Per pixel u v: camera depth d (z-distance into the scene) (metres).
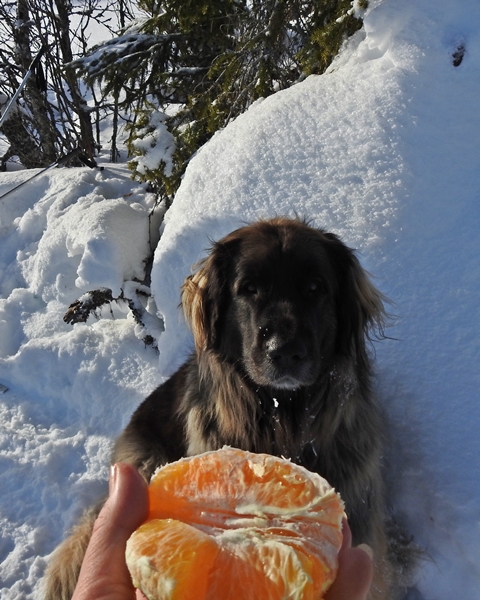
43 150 2.64
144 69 1.84
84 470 1.09
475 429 0.83
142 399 1.16
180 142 1.55
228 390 0.82
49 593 0.84
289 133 1.17
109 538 0.42
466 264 0.95
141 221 1.55
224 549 0.37
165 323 1.18
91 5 2.81
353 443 0.81
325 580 0.37
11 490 1.07
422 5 1.15
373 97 1.12
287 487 0.42
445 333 0.92
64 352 1.29
